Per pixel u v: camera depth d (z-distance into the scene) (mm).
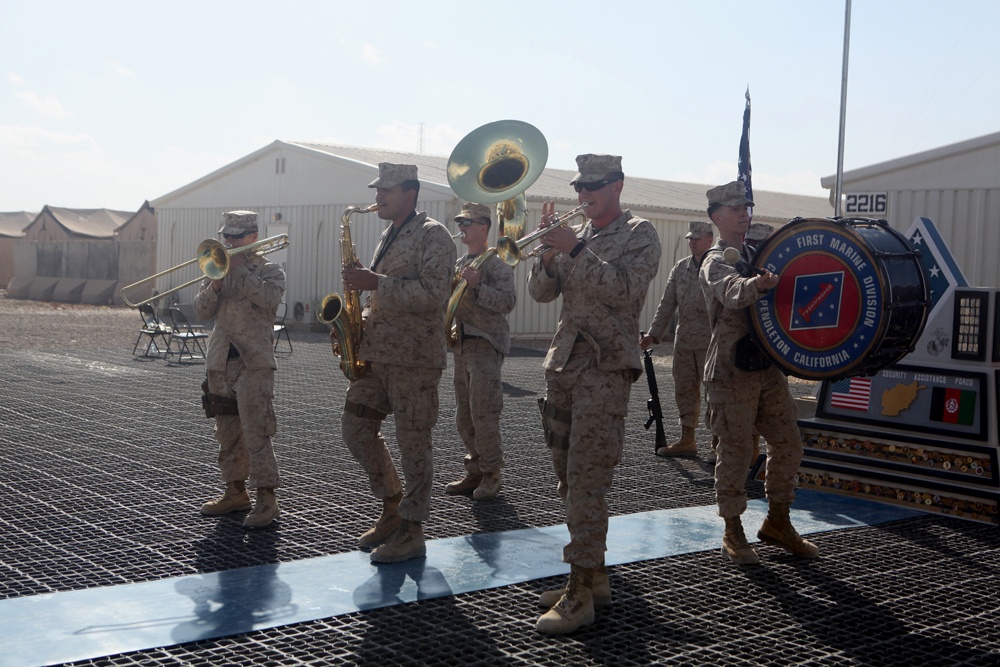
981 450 6047
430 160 25984
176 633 3828
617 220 4410
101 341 18141
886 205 15039
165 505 5902
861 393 6719
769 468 5242
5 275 45875
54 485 6312
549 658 3705
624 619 4164
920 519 6047
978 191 14234
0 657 3557
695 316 7867
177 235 28172
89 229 41844
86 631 3832
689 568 4926
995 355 6156
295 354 16609
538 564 4859
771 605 4395
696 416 8016
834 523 5906
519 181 4781
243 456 5750
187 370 13281
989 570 5000
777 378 5145
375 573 4660
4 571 4586
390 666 3564
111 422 8734
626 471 7402
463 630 3965
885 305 4734
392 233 5043
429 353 4875
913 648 3924
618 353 4211
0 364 13383
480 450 6289
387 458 5176
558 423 4363
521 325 21297
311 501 6105
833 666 3717
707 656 3779
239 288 5477
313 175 23766
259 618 4012
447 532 5480
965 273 14336
